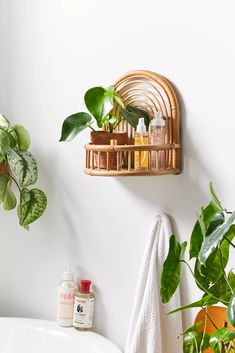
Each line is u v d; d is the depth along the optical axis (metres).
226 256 2.06
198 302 1.98
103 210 2.77
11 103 2.99
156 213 2.61
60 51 2.86
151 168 2.47
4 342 2.89
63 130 2.58
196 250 2.07
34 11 2.91
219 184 2.44
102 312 2.79
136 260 2.68
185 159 2.53
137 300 2.58
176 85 2.54
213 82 2.44
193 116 2.50
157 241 2.58
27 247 2.98
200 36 2.46
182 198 2.54
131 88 2.65
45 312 2.95
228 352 1.98
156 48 2.59
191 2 2.48
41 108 2.92
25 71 2.95
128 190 2.69
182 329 2.54
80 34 2.80
